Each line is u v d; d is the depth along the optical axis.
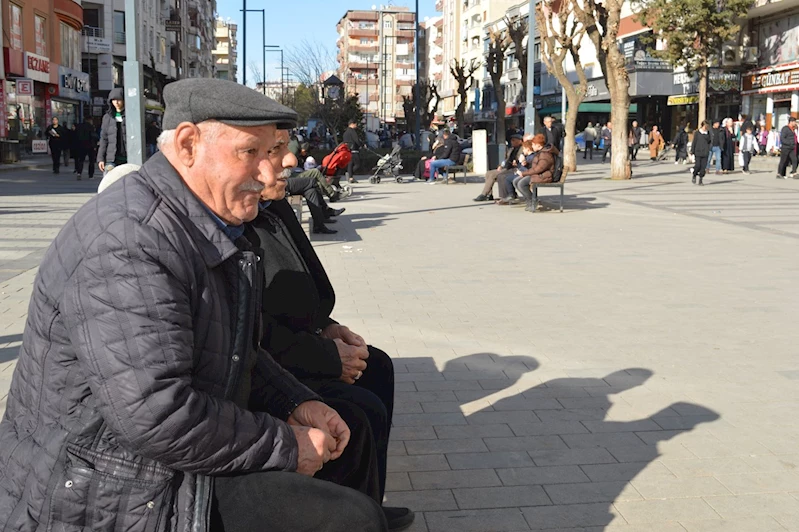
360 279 9.20
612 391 5.31
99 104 57.75
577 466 4.17
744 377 5.60
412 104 64.44
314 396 2.56
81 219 2.08
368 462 2.80
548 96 68.81
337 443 2.50
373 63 153.50
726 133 29.23
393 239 12.46
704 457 4.28
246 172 2.24
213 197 2.24
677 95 50.34
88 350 1.96
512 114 78.94
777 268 9.88
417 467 4.16
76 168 25.08
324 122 46.59
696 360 6.00
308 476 2.26
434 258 10.67
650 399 5.16
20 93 35.72
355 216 15.63
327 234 13.00
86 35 57.50
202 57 103.56
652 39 40.34
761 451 4.36
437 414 4.90
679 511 3.69
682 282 8.99
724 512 3.68
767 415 4.89
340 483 2.73
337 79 46.25
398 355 6.14
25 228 12.76
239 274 2.26
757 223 14.39
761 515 3.65
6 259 9.92
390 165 26.08
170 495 2.08
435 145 26.33
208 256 2.18
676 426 4.71
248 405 2.57
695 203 18.12
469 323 7.12
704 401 5.12
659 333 6.77
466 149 31.23
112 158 15.27
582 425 4.72
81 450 2.02
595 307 7.74
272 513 2.18
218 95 2.17
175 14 78.75
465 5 101.25
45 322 2.06
